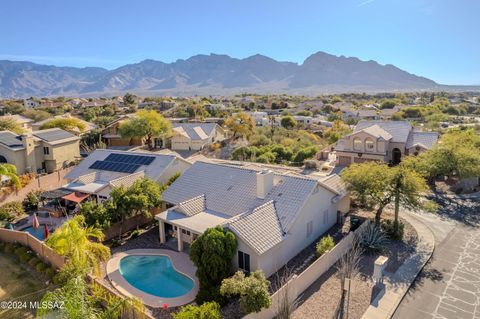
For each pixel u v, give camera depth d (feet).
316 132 310.24
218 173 103.19
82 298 48.19
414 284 70.23
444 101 550.36
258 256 69.36
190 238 87.97
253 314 55.67
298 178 89.61
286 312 54.19
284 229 77.66
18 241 86.74
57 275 68.85
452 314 60.80
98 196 115.55
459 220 104.12
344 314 60.34
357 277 72.23
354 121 380.17
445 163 124.98
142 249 87.97
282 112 476.54
